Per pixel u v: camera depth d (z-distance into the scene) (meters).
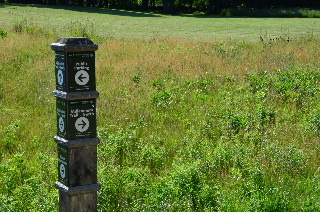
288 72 13.78
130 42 22.91
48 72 15.09
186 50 19.75
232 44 22.69
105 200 5.82
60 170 4.04
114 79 14.41
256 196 5.92
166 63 16.56
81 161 3.95
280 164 7.35
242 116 9.61
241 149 7.52
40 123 10.09
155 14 57.75
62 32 27.89
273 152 7.69
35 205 5.46
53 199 5.53
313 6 65.12
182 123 10.05
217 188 6.25
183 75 14.90
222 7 67.00
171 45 21.66
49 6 55.72
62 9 52.91
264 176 6.91
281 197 6.01
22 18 39.62
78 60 3.81
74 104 3.85
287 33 33.69
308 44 22.12
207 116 10.26
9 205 5.43
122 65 16.38
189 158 7.39
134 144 8.55
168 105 11.41
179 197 5.86
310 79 13.05
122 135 8.52
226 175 6.97
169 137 9.20
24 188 5.82
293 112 10.44
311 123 9.05
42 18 41.19
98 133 8.39
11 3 55.91
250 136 8.62
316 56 18.44
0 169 6.77
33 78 14.37
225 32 35.09
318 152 8.04
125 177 6.34
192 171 6.24
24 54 17.92
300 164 7.35
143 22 43.66
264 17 56.28
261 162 7.50
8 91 12.82
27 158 8.02
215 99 12.12
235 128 9.29
